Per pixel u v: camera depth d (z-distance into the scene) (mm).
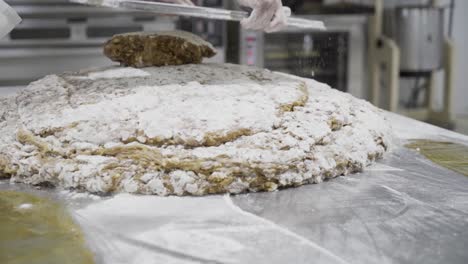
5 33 1476
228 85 1552
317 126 1451
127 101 1461
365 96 3600
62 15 2732
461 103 4113
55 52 2740
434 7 3375
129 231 1257
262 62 3045
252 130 1403
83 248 1211
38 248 1212
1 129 1510
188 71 1640
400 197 1386
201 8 1531
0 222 1295
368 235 1242
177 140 1380
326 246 1207
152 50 1685
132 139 1392
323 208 1337
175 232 1251
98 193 1394
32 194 1404
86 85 1584
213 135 1379
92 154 1393
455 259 1172
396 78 3293
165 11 1498
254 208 1335
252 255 1182
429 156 1619
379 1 3350
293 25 1585
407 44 3359
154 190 1372
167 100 1472
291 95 1521
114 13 2748
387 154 1629
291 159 1381
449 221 1292
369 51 3457
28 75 2764
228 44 2994
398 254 1185
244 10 1660
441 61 3424
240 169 1368
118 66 1750
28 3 2695
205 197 1374
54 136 1428
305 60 2918
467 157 1614
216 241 1223
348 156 1464
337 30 3303
